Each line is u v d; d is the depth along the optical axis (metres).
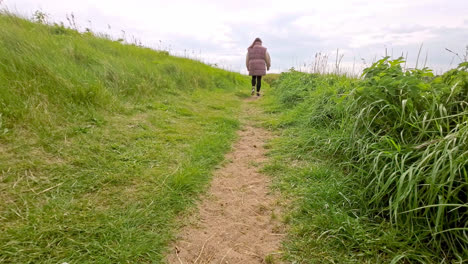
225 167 2.82
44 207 1.70
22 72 3.14
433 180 1.51
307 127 3.80
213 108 5.66
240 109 5.99
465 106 2.15
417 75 2.68
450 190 1.46
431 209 1.60
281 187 2.35
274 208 2.06
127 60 6.34
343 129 2.99
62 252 1.39
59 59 4.21
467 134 1.63
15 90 2.82
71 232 1.53
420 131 2.10
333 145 2.88
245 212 2.01
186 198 2.10
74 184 2.01
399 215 1.71
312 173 2.49
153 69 6.69
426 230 1.51
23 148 2.28
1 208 1.64
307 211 1.93
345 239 1.62
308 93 5.57
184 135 3.50
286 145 3.35
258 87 8.31
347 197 2.03
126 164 2.44
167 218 1.81
